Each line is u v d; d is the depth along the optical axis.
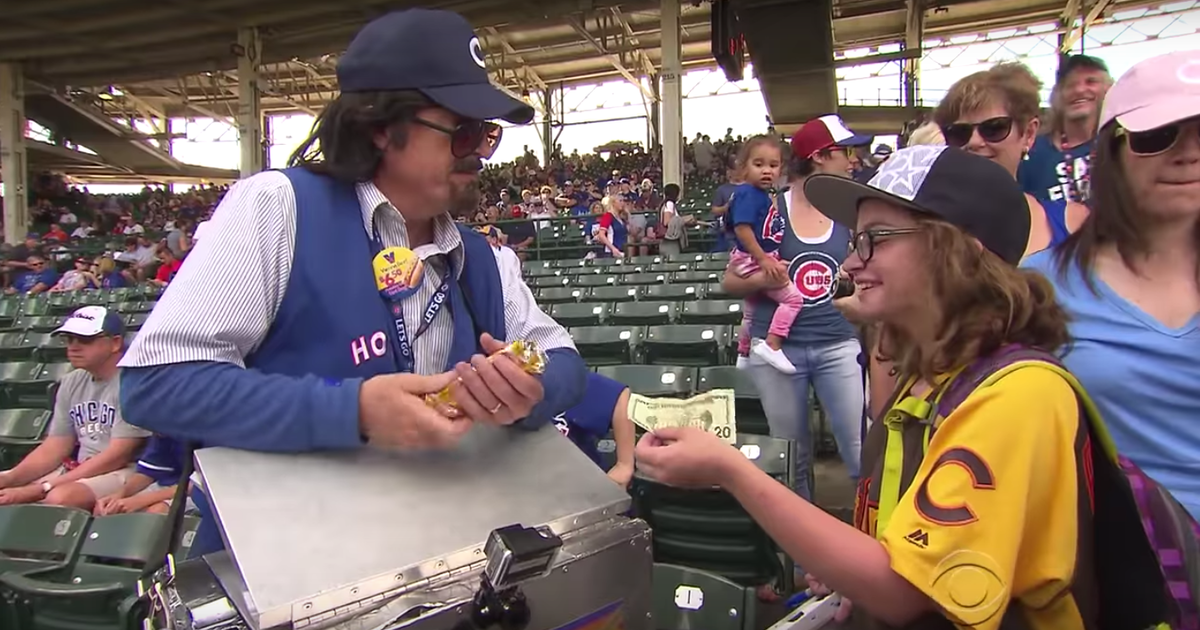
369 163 1.10
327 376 1.07
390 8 16.95
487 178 29.02
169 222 25.84
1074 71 2.64
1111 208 1.39
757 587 2.84
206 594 0.85
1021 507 0.91
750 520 2.71
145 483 3.54
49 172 29.89
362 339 1.08
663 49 14.45
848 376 2.96
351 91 1.09
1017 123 2.31
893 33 23.44
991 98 2.30
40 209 26.02
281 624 0.76
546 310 6.91
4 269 15.18
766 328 3.15
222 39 19.59
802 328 3.02
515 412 0.97
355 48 1.10
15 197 21.48
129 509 3.32
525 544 0.81
